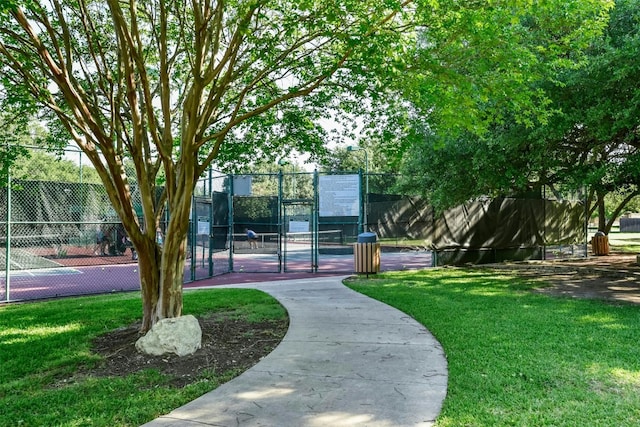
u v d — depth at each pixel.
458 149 14.50
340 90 7.59
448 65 6.32
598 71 10.00
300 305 9.02
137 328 7.22
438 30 5.84
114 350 6.10
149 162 7.16
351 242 19.61
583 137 12.93
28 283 14.62
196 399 4.34
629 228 57.03
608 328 6.79
